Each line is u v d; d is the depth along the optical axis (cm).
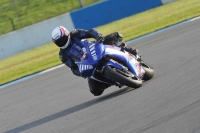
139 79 2553
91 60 2364
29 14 8406
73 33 2439
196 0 7094
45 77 4094
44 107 2883
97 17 7325
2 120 2845
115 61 2438
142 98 2288
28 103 3162
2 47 6900
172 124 1741
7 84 4253
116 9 7406
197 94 2083
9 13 8612
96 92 2641
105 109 2300
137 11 7506
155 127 1764
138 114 2014
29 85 3906
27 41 7012
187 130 1622
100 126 2003
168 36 4431
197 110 1827
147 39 4681
